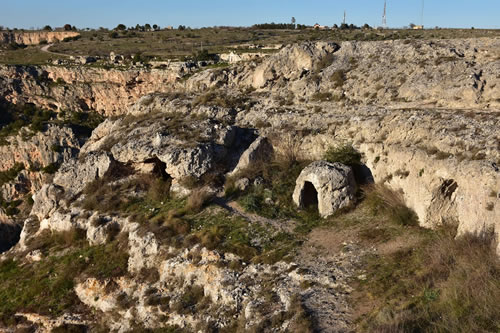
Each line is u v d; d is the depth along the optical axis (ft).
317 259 68.54
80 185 112.16
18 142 219.00
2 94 262.26
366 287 56.65
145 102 142.31
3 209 207.72
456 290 49.32
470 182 64.03
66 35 487.20
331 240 75.05
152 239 85.46
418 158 77.20
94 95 266.16
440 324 45.03
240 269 71.72
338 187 84.84
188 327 66.74
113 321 78.59
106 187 108.06
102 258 90.79
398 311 48.29
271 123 113.91
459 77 99.71
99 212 101.35
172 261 79.30
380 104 107.14
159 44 372.79
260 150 105.29
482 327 43.83
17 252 107.86
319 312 53.21
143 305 75.10
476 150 69.31
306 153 103.09
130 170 112.68
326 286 59.36
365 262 64.03
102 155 112.68
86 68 270.87
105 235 95.66
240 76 144.46
